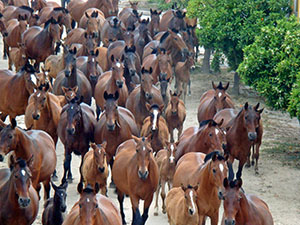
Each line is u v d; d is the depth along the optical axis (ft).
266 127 72.84
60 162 60.95
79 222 33.50
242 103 82.48
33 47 79.82
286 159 61.93
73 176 57.41
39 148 44.98
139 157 42.60
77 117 51.52
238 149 53.31
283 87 63.36
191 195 38.83
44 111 53.52
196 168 42.70
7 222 38.11
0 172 40.19
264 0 81.35
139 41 84.74
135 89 63.98
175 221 41.47
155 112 53.06
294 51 62.49
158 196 52.65
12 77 60.29
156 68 73.05
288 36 63.52
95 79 69.21
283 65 61.82
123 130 52.26
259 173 58.18
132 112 62.39
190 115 76.59
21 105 59.57
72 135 52.37
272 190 53.93
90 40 78.13
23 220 38.50
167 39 80.02
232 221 34.01
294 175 57.52
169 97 69.46
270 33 66.69
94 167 45.62
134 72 68.74
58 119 55.77
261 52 65.31
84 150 53.62
